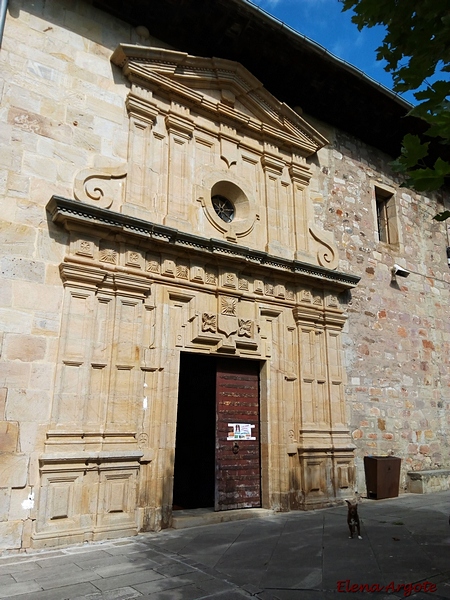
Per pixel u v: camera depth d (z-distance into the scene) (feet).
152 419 22.95
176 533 21.50
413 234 40.01
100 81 25.73
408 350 36.04
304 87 34.45
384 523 22.67
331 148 36.40
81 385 21.12
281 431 27.55
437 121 7.48
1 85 22.47
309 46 31.37
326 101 35.65
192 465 31.81
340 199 35.50
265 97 32.14
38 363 20.54
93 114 25.00
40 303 21.13
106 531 20.21
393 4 8.75
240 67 30.53
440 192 44.06
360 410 31.78
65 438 20.18
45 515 19.13
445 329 39.58
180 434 32.89
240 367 27.91
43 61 24.08
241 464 26.58
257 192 31.01
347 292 33.42
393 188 39.81
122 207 24.30
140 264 23.99
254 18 29.25
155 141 26.84
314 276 30.60
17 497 19.01
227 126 30.27
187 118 28.17
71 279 21.79
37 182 22.38
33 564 16.81
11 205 21.42
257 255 28.02
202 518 23.50
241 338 26.99
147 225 23.73
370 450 31.60
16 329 20.34
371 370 33.19
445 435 36.45
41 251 21.65
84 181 23.56
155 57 27.22
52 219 22.21
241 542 19.71
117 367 22.34
